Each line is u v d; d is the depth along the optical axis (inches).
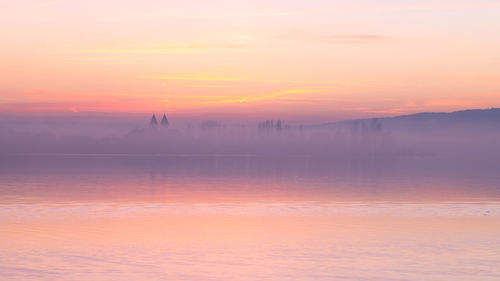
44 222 1973.4
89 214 2228.1
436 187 3863.2
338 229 1814.7
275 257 1359.5
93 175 5565.9
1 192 3319.4
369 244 1529.3
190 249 1460.4
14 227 1840.6
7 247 1469.0
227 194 3275.1
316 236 1667.1
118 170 6924.2
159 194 3253.0
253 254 1395.2
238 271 1218.6
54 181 4490.7
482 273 1194.0
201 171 6776.6
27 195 3117.6
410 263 1288.1
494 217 2138.3
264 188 3786.9
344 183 4355.3
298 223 1962.4
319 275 1182.9
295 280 1144.8
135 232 1747.0
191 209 2439.7
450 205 2610.7
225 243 1549.0
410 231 1766.7
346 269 1235.2
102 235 1680.6
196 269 1234.6
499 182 4456.2
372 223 1962.4
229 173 6254.9
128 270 1220.5
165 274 1189.1
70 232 1737.2
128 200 2861.7
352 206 2568.9
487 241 1571.1
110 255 1375.5
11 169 6953.7
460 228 1833.2
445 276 1171.3
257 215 2214.6
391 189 3668.8
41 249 1444.4
